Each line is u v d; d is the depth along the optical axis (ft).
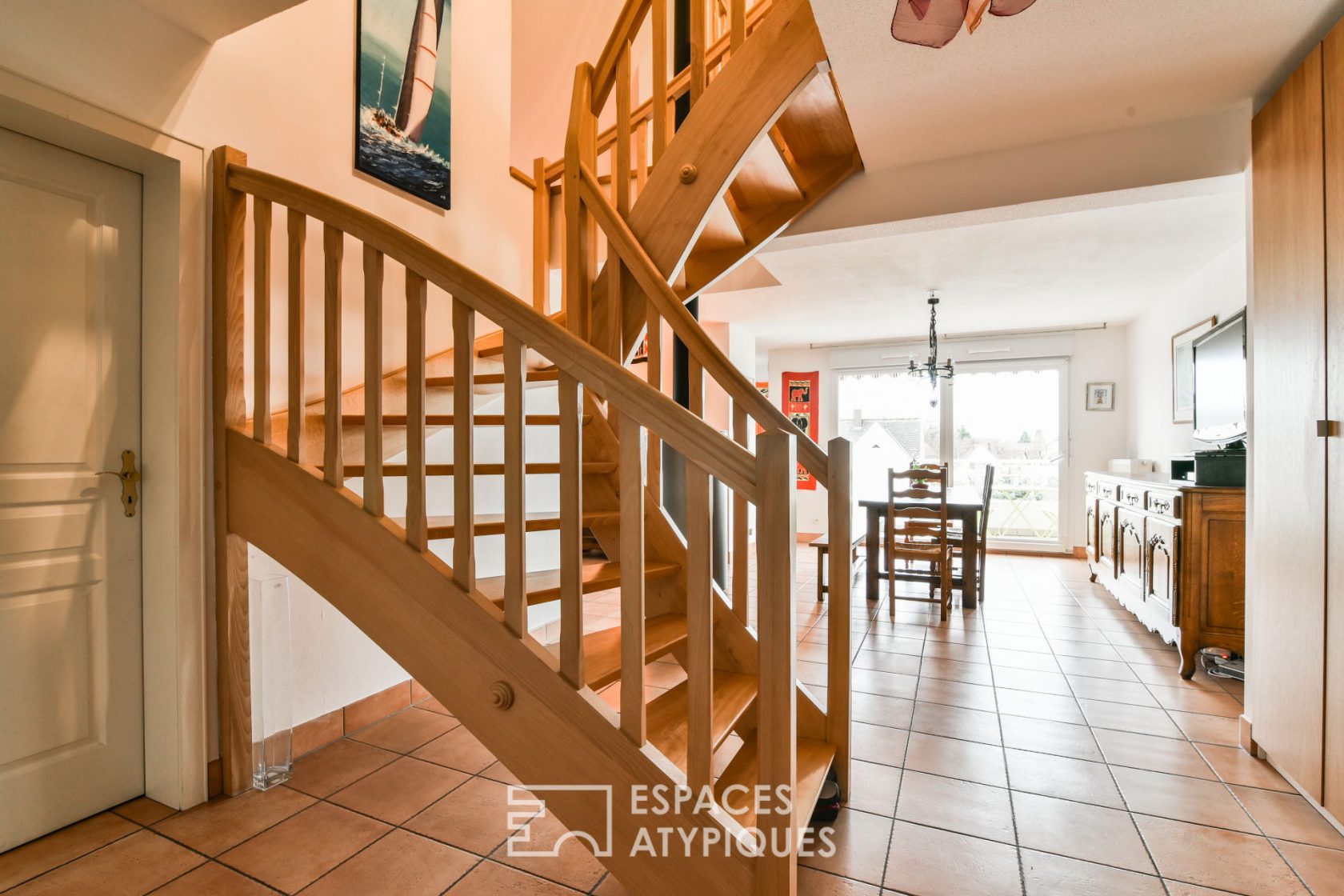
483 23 11.05
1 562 5.82
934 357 18.79
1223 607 10.26
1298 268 6.66
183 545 6.58
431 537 5.91
